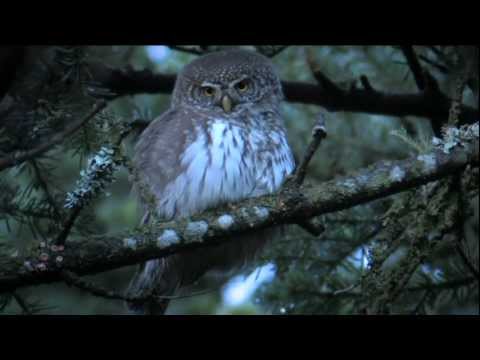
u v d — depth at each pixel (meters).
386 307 4.01
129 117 5.81
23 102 3.89
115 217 7.97
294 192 4.02
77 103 3.91
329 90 5.79
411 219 4.18
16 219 4.18
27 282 3.67
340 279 5.22
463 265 4.93
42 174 4.24
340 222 5.23
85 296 8.16
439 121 5.74
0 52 3.65
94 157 3.59
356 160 6.12
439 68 5.41
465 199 4.12
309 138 6.44
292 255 5.26
